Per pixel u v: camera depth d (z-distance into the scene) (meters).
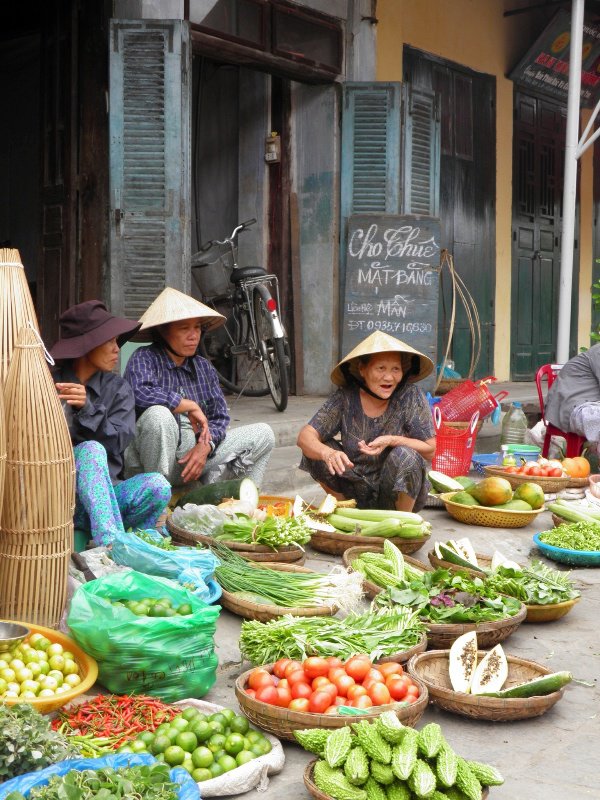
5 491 3.28
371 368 5.05
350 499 5.27
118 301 7.23
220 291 8.92
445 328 10.84
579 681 3.53
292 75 8.70
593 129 13.44
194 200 9.86
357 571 4.12
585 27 11.77
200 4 7.65
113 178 7.17
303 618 3.43
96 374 4.32
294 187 9.25
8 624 3.14
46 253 7.95
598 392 6.86
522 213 11.98
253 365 9.04
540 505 5.86
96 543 3.88
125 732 2.78
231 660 3.56
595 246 13.69
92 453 3.98
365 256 8.80
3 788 2.26
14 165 8.85
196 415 4.98
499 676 3.27
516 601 3.82
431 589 3.80
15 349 3.30
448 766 2.45
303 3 8.50
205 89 9.72
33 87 8.58
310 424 5.23
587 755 2.96
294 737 2.82
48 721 2.58
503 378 11.89
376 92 8.80
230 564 4.01
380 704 2.86
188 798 2.30
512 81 11.59
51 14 7.75
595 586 4.68
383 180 8.86
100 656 3.07
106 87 7.41
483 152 11.23
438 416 6.71
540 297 12.45
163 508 4.40
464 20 10.70
